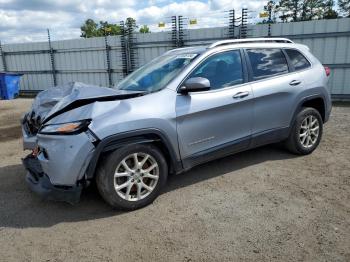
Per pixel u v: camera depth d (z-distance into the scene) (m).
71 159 3.35
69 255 2.98
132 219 3.55
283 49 5.02
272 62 4.84
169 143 3.82
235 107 4.31
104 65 15.31
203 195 4.05
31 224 3.53
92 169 3.41
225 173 4.68
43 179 3.57
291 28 11.36
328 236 3.12
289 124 4.98
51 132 3.47
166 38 13.65
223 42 4.47
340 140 6.18
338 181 4.32
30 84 17.83
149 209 3.75
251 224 3.37
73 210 3.79
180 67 4.19
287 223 3.36
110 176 3.52
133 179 3.66
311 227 3.27
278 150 5.56
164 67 4.41
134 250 3.02
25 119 4.66
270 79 4.71
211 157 4.25
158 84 4.11
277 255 2.87
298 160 5.11
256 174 4.62
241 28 12.08
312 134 5.31
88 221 3.54
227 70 4.37
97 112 3.46
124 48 14.52
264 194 4.02
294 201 3.81
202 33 12.95
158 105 3.75
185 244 3.08
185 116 3.90
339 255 2.84
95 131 3.36
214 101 4.12
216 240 3.12
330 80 11.12
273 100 4.70
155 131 3.68
